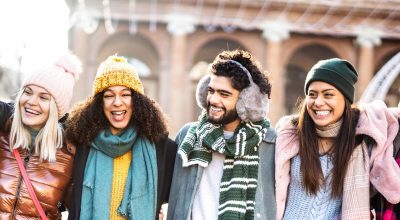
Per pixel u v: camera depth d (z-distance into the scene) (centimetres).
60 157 295
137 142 300
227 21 2112
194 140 298
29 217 282
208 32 2142
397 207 281
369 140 286
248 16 2117
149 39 2122
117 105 290
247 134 285
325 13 2119
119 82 289
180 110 2056
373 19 2138
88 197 287
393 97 2084
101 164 290
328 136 291
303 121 294
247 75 286
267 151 297
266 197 287
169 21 2095
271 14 2119
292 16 2125
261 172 290
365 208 274
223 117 290
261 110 289
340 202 283
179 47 2086
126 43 2400
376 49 2205
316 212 282
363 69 2134
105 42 2203
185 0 2078
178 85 2069
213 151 295
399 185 270
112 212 289
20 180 284
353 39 2197
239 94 288
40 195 284
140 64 2561
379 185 275
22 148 291
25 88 292
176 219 289
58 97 292
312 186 282
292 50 2172
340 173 279
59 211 305
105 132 296
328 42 2191
